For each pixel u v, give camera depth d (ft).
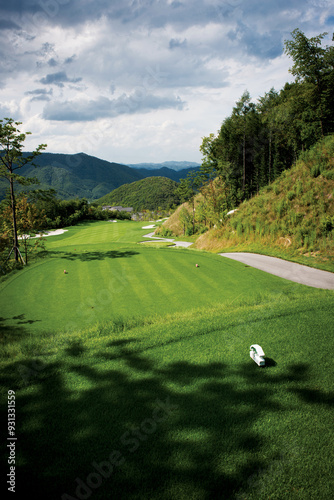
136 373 24.47
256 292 56.24
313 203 90.68
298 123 161.38
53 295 61.87
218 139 203.51
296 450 16.96
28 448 17.19
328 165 94.79
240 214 121.49
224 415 19.65
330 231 80.89
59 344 30.17
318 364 25.17
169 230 244.22
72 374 24.50
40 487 14.75
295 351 27.22
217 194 199.82
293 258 81.51
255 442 17.52
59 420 19.36
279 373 24.12
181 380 23.47
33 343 30.76
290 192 98.07
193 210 244.83
